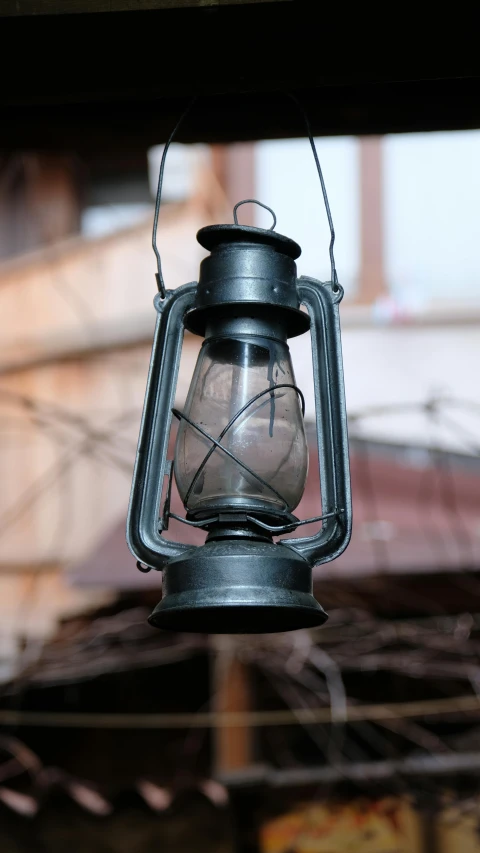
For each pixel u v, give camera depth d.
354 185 7.59
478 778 4.32
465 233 7.40
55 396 6.80
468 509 5.48
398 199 7.54
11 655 4.82
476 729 5.01
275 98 2.01
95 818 4.68
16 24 1.51
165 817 4.62
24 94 1.68
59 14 1.49
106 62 1.58
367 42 1.54
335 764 4.39
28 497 6.50
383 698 5.04
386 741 4.99
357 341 7.12
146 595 4.84
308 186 7.62
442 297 7.20
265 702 5.14
